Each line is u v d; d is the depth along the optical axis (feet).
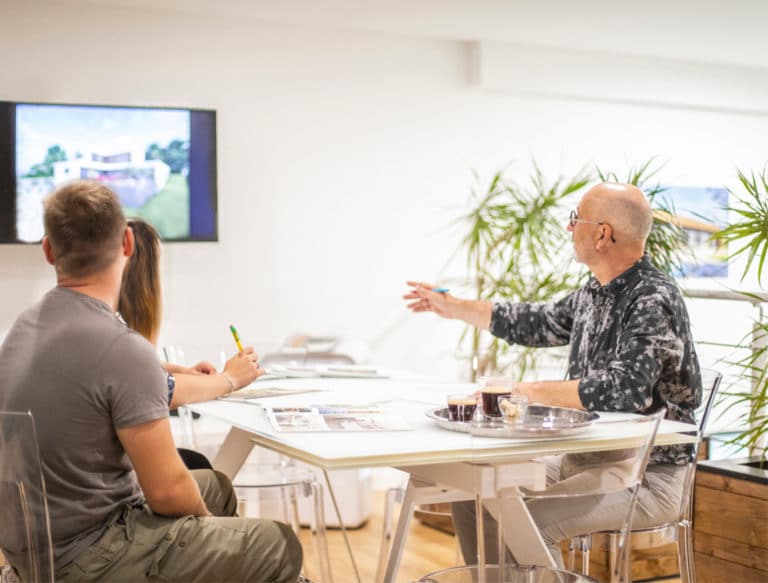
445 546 13.66
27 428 5.78
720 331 18.49
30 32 16.26
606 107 20.77
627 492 7.38
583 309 9.50
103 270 6.36
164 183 16.92
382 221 18.78
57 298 6.26
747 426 11.54
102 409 6.04
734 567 10.06
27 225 16.16
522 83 19.56
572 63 19.98
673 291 8.81
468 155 19.47
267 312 17.94
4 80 16.14
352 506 14.94
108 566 6.07
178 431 14.76
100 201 6.31
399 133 18.88
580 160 20.54
